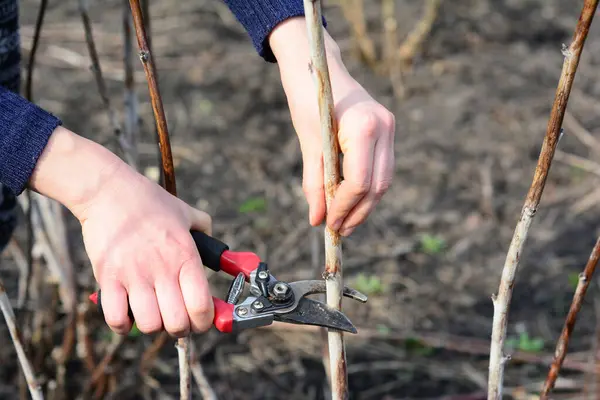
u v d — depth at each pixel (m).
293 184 2.90
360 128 1.14
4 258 2.52
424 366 2.23
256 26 1.30
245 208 2.76
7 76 1.53
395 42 3.44
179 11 3.89
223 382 2.18
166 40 3.68
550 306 2.42
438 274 2.54
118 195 1.15
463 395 2.13
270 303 1.24
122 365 2.18
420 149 3.06
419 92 3.39
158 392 2.14
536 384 2.14
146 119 3.18
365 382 2.20
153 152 3.01
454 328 2.33
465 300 2.43
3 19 1.46
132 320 1.14
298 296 1.26
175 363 2.22
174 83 3.40
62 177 1.15
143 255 1.13
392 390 2.17
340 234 1.22
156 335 2.25
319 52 1.07
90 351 1.99
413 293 2.46
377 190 1.17
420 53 3.63
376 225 2.73
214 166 2.99
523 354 2.22
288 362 2.25
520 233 1.21
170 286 1.12
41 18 1.54
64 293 2.05
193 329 1.14
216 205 2.80
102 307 1.11
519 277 2.52
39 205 2.00
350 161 1.14
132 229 1.14
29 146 1.15
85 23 1.57
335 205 1.17
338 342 1.30
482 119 3.22
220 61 3.55
